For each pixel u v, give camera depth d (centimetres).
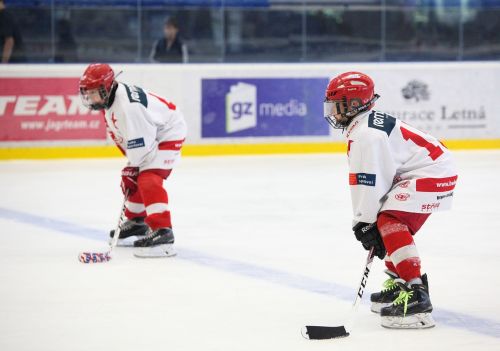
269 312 1031
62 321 991
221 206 1797
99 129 2502
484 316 1013
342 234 1520
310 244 1437
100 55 2678
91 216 1692
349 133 955
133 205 1417
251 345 902
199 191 1983
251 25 2761
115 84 1294
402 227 942
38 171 2283
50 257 1339
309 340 918
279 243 1445
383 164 930
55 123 2470
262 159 2517
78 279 1195
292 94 2609
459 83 2703
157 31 2705
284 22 2772
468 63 2702
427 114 2692
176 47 2677
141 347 895
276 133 2612
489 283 1178
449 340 916
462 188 2023
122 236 1430
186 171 2288
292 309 1045
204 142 2567
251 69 2575
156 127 1322
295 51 2791
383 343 905
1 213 1725
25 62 2617
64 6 2631
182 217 1678
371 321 990
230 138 2583
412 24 2825
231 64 2564
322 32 2792
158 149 1346
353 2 2791
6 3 2589
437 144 961
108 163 2423
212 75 2556
